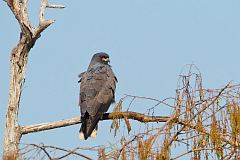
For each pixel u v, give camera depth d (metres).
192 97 9.86
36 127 13.75
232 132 9.08
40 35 14.80
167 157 8.47
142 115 12.50
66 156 8.91
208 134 9.25
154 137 8.60
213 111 9.39
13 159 8.82
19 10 14.44
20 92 14.31
